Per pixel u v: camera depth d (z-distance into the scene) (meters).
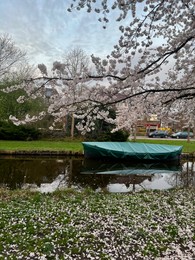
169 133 42.09
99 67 4.20
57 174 13.70
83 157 19.62
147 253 4.29
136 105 5.24
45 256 4.02
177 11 4.24
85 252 4.29
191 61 5.07
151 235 5.01
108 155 18.59
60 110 5.16
